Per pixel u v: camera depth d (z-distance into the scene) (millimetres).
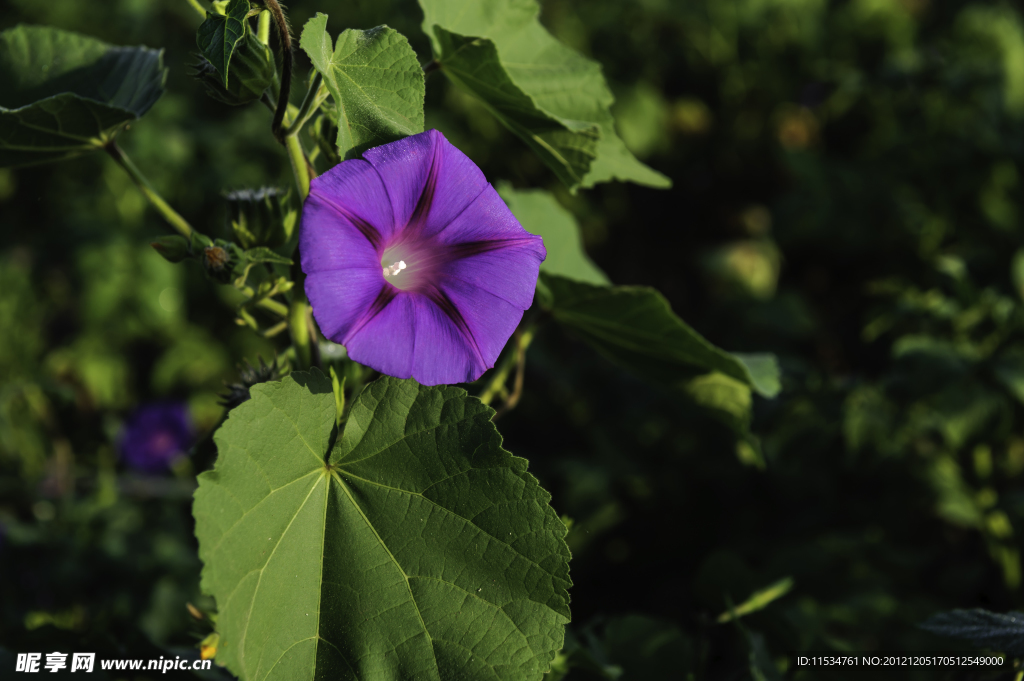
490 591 304
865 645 538
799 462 668
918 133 866
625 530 718
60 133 356
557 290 412
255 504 298
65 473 726
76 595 629
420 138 305
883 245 853
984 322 608
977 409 562
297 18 868
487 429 306
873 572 602
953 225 830
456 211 312
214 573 284
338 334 288
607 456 722
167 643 569
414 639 304
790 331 819
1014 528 589
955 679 449
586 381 797
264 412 301
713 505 706
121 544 652
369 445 312
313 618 306
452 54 355
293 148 313
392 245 312
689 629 648
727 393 431
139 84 380
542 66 393
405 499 309
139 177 368
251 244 345
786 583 444
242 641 288
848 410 632
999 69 871
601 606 690
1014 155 792
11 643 397
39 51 391
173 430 766
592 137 358
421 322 300
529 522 303
